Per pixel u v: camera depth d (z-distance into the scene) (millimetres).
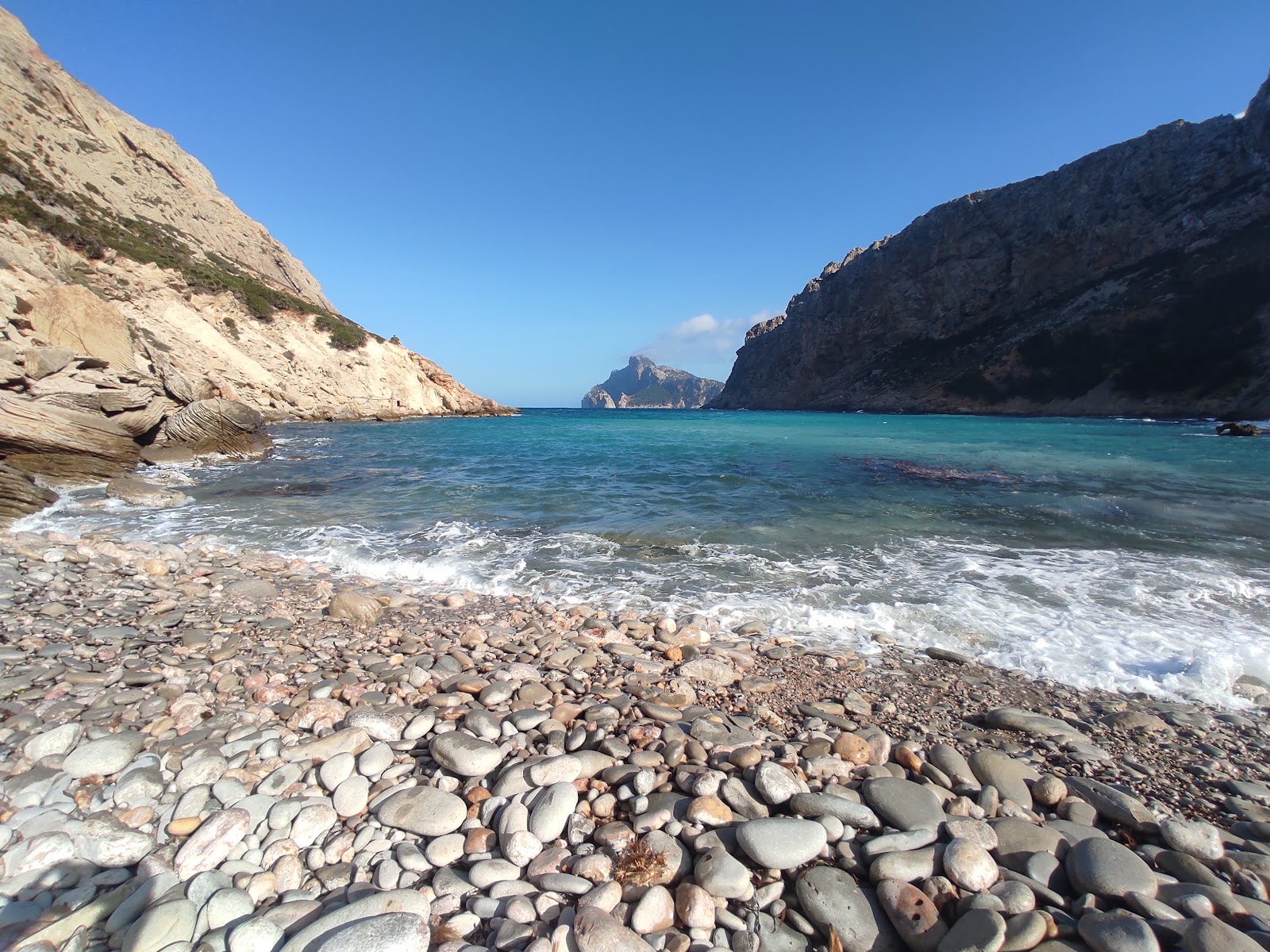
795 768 2975
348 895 2178
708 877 2197
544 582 6965
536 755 3109
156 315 33344
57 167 39219
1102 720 3824
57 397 13969
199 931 1997
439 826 2521
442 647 4926
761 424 47406
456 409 57219
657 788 2801
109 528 9430
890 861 2254
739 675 4461
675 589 6711
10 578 5730
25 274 22781
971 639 5238
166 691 3646
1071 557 7777
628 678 4277
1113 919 1934
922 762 3094
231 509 11164
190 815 2529
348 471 16688
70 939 1896
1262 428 31219
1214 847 2420
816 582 6875
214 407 18578
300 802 2645
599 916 1987
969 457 19766
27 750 2883
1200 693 4242
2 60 40281
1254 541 8516
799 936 2043
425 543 8758
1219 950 1779
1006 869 2291
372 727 3299
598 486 13977
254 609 5664
